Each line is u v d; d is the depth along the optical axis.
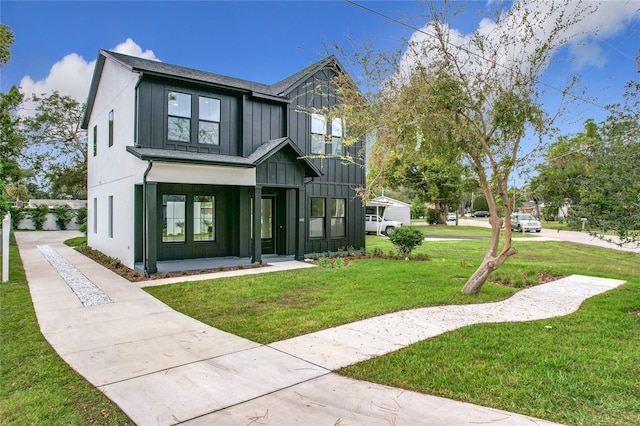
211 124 10.73
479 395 3.25
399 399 3.22
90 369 3.88
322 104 12.70
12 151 17.39
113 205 11.61
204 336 4.91
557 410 2.99
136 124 9.51
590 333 4.84
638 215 5.36
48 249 15.25
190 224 11.14
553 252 15.83
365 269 9.82
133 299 6.92
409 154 7.57
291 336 4.86
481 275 6.98
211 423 2.87
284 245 12.34
